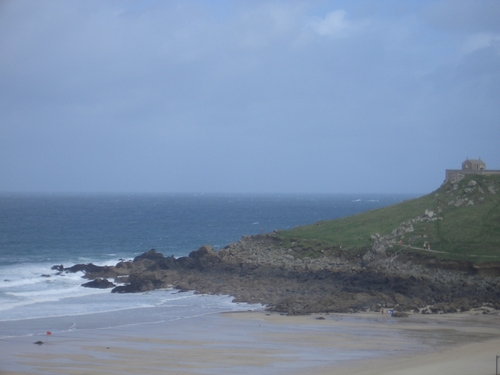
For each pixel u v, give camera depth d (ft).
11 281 272.31
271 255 292.40
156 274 271.90
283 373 131.75
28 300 226.79
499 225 278.87
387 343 160.86
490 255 251.60
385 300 221.46
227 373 131.95
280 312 209.77
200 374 131.13
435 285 237.25
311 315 203.21
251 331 176.35
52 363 138.72
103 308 214.90
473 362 139.23
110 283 266.16
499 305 214.90
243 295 239.30
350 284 245.04
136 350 152.05
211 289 252.83
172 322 189.88
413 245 274.36
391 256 267.59
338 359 144.15
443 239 275.18
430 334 172.35
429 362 139.64
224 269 282.77
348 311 209.77
